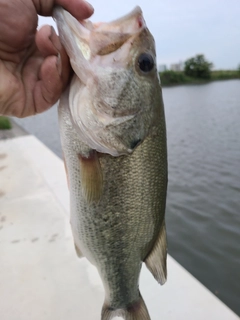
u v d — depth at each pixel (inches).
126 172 9.4
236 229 33.3
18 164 31.8
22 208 22.1
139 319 10.9
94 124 8.7
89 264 15.9
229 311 12.7
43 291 14.3
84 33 8.4
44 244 17.7
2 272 15.6
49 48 8.2
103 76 8.5
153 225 10.2
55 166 30.5
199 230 33.5
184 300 13.3
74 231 10.0
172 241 31.8
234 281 25.8
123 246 10.0
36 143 40.0
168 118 116.6
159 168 9.8
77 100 8.6
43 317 12.9
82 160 9.0
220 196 41.6
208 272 27.1
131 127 9.0
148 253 10.6
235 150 64.4
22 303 13.7
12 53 9.4
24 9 8.8
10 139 43.8
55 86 8.8
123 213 9.7
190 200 40.8
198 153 64.1
